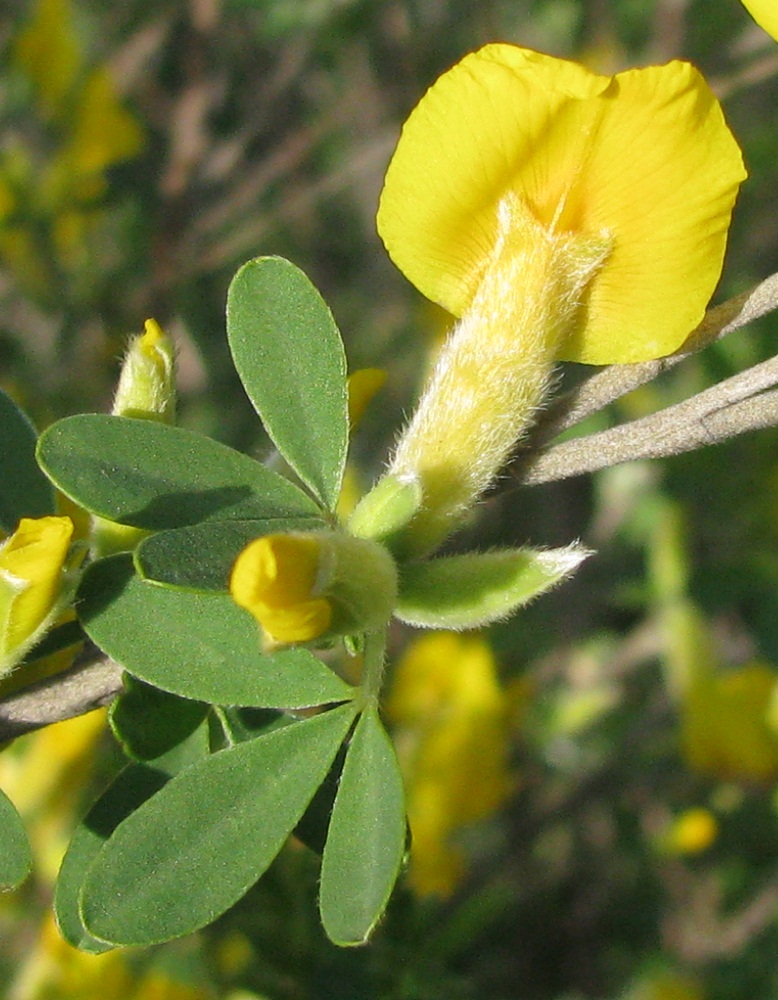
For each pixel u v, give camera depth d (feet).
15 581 0.22
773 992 0.48
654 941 0.49
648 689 0.53
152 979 0.37
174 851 0.21
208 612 0.22
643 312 0.24
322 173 0.66
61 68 0.56
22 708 0.24
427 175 0.24
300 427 0.23
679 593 0.48
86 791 0.38
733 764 0.45
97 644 0.22
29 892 0.39
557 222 0.24
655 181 0.23
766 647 0.48
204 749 0.24
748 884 0.49
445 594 0.22
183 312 0.58
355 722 0.23
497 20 0.65
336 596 0.21
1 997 0.37
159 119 0.61
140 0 0.62
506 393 0.23
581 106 0.23
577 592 0.56
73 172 0.56
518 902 0.48
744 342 0.51
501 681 0.49
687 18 0.60
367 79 0.65
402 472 0.23
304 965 0.33
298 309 0.24
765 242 0.60
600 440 0.24
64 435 0.22
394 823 0.21
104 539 0.24
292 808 0.22
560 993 0.48
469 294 0.24
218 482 0.22
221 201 0.61
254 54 0.64
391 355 0.63
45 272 0.56
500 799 0.42
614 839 0.49
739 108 0.61
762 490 0.52
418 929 0.34
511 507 0.59
